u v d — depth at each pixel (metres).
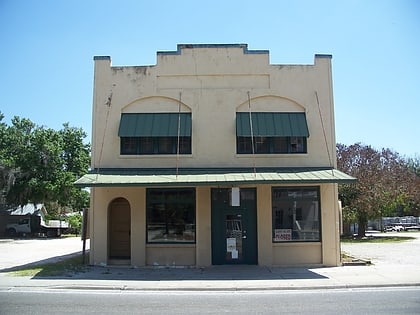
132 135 19.50
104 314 10.46
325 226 19.50
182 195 19.66
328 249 19.38
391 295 13.08
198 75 20.27
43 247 33.66
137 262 19.25
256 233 19.56
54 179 50.41
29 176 50.06
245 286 14.55
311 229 19.59
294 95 20.20
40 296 13.11
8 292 13.82
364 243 35.69
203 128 20.02
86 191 57.47
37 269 18.45
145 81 20.20
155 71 20.27
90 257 19.56
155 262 19.33
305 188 19.73
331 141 20.08
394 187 42.28
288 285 14.70
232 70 20.28
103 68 20.28
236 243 19.56
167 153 19.94
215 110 20.11
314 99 20.25
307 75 20.34
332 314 10.30
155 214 19.61
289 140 20.09
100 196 19.70
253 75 20.33
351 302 11.95
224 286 14.56
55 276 16.66
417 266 19.30
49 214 65.50
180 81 20.27
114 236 20.22
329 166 19.95
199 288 14.31
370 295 13.12
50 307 11.34
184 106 20.17
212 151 19.89
